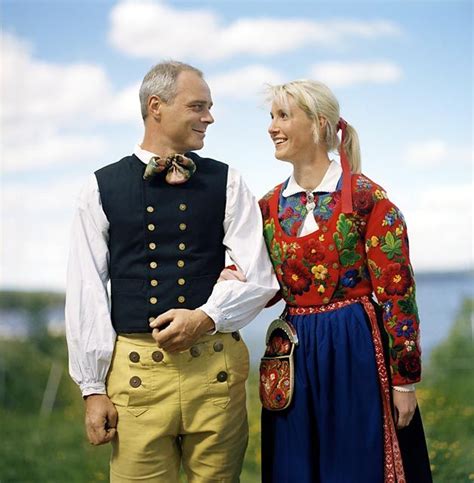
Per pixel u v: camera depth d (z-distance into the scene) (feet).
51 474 19.31
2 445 20.38
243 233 10.15
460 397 19.88
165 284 9.89
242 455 10.32
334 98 10.16
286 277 10.12
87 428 9.86
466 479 15.34
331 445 9.73
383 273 9.75
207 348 9.91
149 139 10.20
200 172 10.18
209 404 9.90
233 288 9.79
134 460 9.85
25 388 22.26
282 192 10.40
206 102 10.12
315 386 9.82
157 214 9.95
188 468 10.24
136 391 9.75
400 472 9.61
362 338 9.77
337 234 9.85
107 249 10.07
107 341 9.80
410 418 9.78
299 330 10.00
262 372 10.20
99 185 10.03
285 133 10.10
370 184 9.93
